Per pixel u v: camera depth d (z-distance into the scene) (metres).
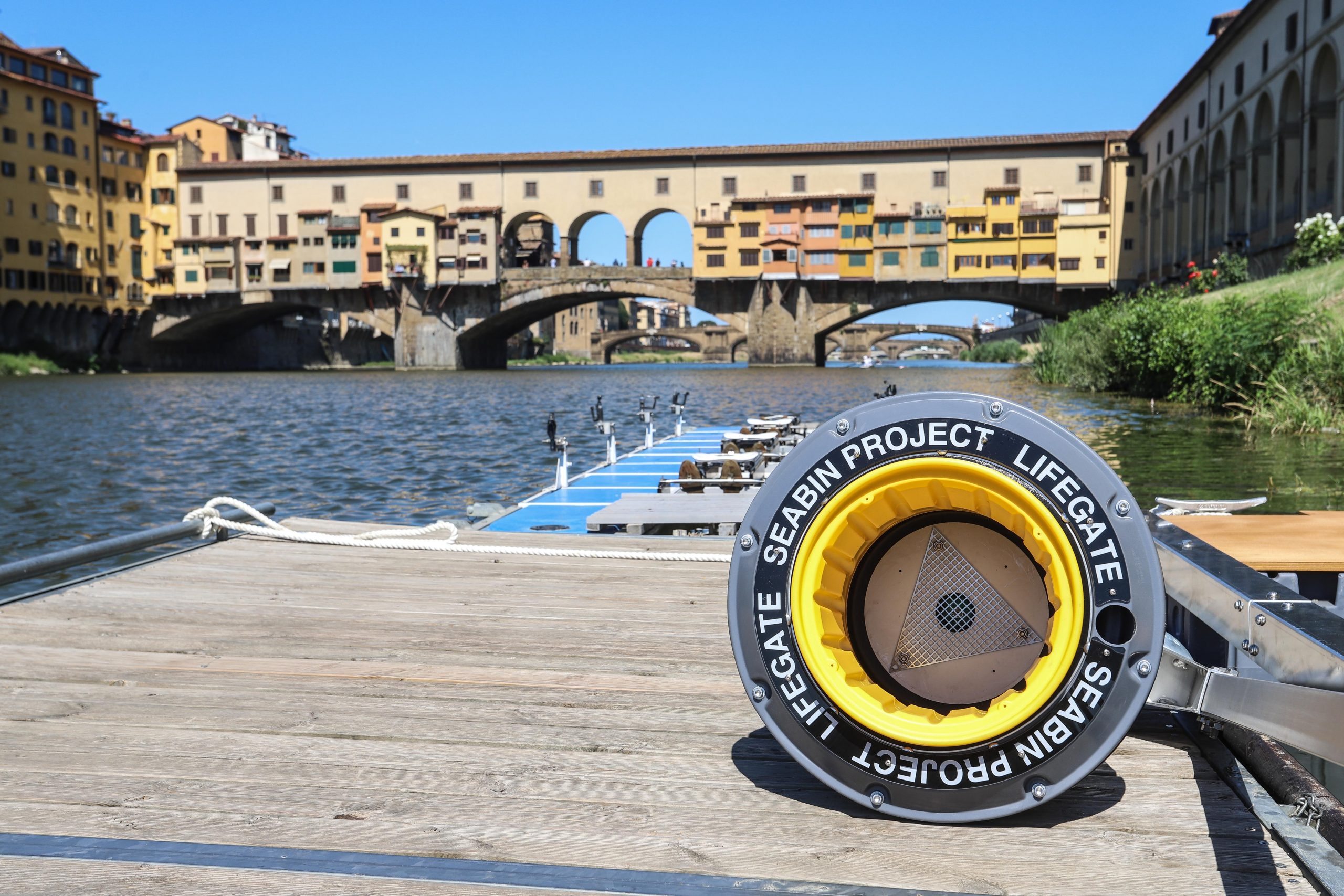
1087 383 34.00
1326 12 38.34
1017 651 2.26
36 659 3.54
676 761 2.64
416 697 3.15
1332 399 18.48
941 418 2.20
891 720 2.22
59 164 76.25
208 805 2.37
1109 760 2.60
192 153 82.94
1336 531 3.32
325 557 5.37
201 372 81.81
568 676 3.36
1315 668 1.84
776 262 72.94
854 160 74.75
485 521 8.30
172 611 4.22
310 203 80.44
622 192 77.69
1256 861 2.07
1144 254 69.06
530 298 77.38
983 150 73.12
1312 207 40.59
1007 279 71.12
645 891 1.98
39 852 2.13
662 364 140.12
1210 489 11.80
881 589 2.31
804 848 2.15
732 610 2.32
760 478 8.74
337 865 2.08
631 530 7.18
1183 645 2.95
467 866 2.08
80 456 21.39
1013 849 2.13
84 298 78.44
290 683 3.29
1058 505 2.13
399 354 79.31
